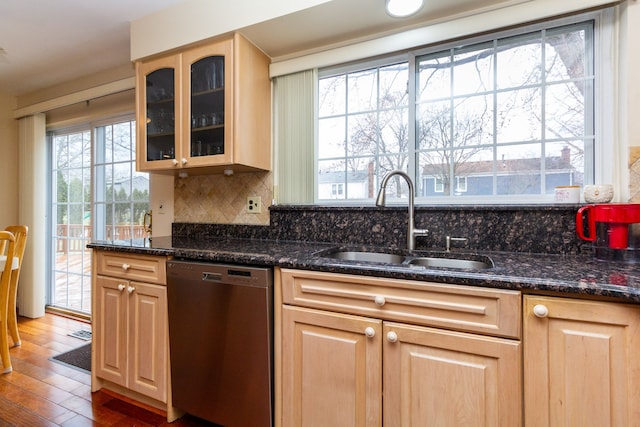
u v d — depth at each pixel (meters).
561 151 1.43
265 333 1.25
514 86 1.51
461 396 0.97
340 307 1.13
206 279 1.38
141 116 1.91
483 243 1.45
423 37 1.55
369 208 1.67
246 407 1.30
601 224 1.17
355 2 1.41
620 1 1.26
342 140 1.87
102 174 2.78
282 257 1.27
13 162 3.06
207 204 2.16
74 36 2.07
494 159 1.54
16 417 1.54
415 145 1.69
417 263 1.44
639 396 0.80
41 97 2.96
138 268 1.58
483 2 1.41
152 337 1.54
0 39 2.10
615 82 1.31
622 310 0.81
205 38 1.69
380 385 1.08
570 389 0.86
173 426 1.48
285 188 1.91
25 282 2.94
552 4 1.32
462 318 0.97
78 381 1.86
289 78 1.88
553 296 0.88
